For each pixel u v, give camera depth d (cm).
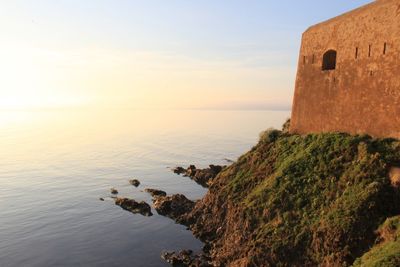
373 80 3109
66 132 19688
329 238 2478
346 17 3472
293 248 2655
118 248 3912
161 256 3631
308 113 3897
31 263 3653
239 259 2988
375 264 1988
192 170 7725
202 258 3331
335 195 2745
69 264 3606
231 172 3975
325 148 3209
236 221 3316
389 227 2259
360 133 3209
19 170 8444
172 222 4497
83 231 4459
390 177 2569
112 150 12100
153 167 8819
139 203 5306
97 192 6366
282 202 3008
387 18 3000
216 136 16262
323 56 3753
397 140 2850
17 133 18912
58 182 7162
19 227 4641
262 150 3897
